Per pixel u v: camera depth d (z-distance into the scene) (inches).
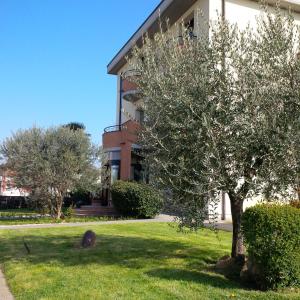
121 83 1154.0
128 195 787.4
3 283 320.5
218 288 271.0
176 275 303.7
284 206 264.5
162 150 299.9
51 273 327.9
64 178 796.6
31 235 536.4
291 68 274.4
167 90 293.1
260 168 269.9
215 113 278.4
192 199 293.3
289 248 253.1
